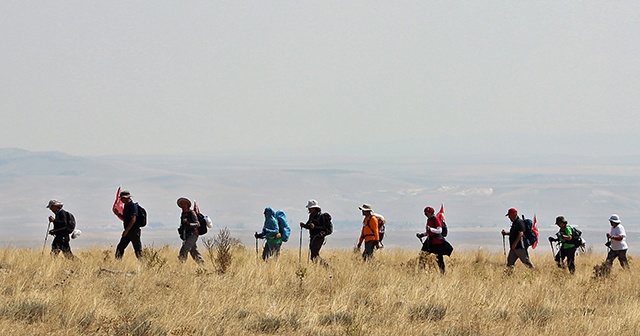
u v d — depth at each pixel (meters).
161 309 33.34
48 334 29.09
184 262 52.94
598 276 52.78
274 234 55.53
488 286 45.78
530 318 36.59
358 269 49.72
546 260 73.50
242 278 43.38
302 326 33.00
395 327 32.78
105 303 34.22
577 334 33.09
